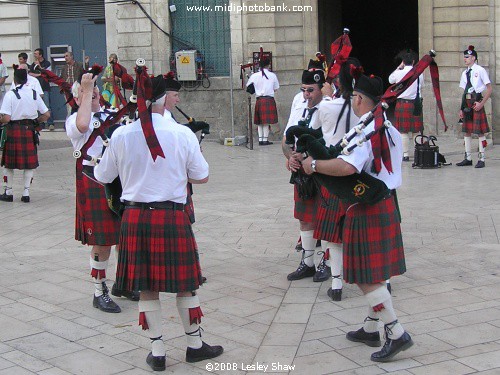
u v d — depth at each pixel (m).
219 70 15.88
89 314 5.73
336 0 18.55
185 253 4.63
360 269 4.67
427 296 5.91
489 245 7.27
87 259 7.23
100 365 4.82
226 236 7.93
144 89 4.50
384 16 20.53
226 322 5.50
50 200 10.06
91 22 17.50
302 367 4.72
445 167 11.79
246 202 9.54
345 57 5.48
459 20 14.34
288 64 15.49
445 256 6.96
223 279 6.51
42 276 6.70
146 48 15.98
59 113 17.41
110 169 4.73
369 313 4.97
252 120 15.58
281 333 5.28
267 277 6.55
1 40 17.28
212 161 13.12
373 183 4.55
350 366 4.71
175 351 5.04
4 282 6.53
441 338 5.08
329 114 5.55
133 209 4.64
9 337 5.29
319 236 5.84
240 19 15.47
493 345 4.95
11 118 9.72
